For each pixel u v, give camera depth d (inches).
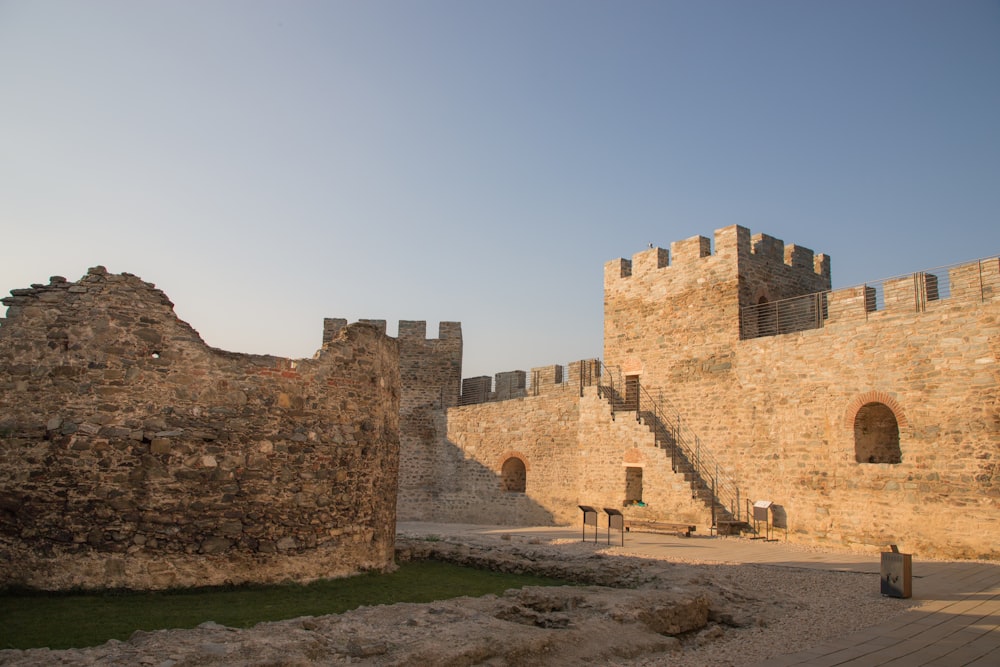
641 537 888.9
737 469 943.0
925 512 734.5
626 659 337.4
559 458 1208.2
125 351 460.8
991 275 713.0
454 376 1520.7
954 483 714.2
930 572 604.7
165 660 259.1
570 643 337.4
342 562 523.5
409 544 738.8
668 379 1061.8
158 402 462.6
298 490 501.4
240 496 475.8
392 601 459.8
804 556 712.4
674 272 1074.7
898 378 774.5
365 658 287.7
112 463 444.5
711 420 989.2
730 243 1000.2
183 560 450.3
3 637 329.1
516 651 310.7
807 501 848.9
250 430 487.5
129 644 286.8
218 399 480.1
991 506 684.1
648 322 1106.1
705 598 450.0
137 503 445.4
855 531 793.6
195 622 368.2
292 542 493.4
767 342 925.8
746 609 455.5
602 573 614.2
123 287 469.4
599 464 1107.3
